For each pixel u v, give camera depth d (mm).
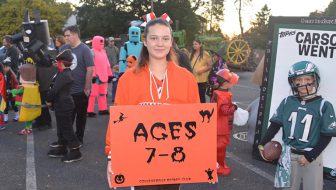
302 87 3012
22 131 6875
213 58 8266
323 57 3385
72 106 5273
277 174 3158
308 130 3004
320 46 3408
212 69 7547
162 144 2424
